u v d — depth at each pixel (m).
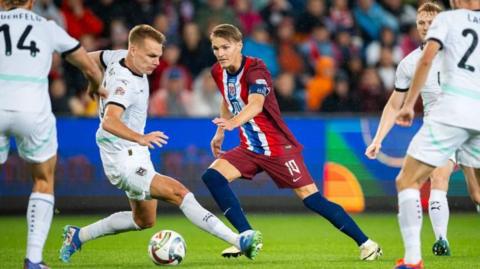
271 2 51.75
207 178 24.64
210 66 48.38
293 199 41.97
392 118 25.09
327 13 51.72
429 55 19.36
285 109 47.03
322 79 48.28
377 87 48.16
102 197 41.34
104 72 24.22
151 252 23.17
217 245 28.91
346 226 24.61
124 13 49.78
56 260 24.73
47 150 20.41
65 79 47.16
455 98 19.66
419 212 19.98
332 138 41.88
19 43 19.91
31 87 19.98
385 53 50.06
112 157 23.08
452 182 41.84
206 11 50.44
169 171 41.12
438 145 19.69
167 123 41.25
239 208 24.36
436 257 25.30
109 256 25.62
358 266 23.00
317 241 30.22
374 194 41.84
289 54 49.38
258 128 24.94
